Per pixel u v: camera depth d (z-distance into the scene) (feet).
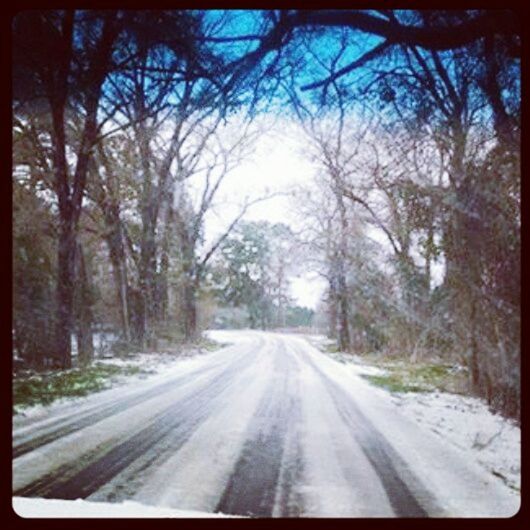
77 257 45.57
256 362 49.98
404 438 18.26
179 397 27.20
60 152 36.52
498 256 19.79
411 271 37.88
